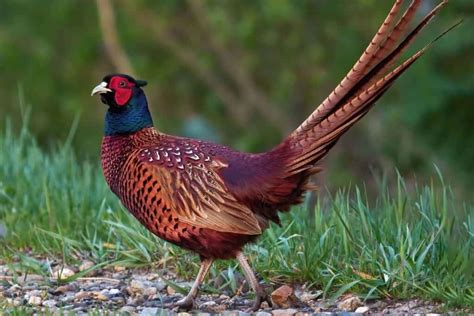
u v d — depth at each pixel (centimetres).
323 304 1142
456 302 1104
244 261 1112
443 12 2702
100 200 1449
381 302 1132
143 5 3152
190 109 3303
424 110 2680
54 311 1109
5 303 1148
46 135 3184
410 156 2817
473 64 2788
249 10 3059
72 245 1341
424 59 2688
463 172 2730
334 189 2905
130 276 1273
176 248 1283
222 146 1124
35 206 1451
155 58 3262
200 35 3206
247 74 3177
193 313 1117
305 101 3186
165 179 1098
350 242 1210
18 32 3206
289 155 1084
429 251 1167
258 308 1120
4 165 1555
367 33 3011
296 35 3050
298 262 1206
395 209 1241
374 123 2939
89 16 3225
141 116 1141
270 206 1105
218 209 1085
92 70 3281
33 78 3216
